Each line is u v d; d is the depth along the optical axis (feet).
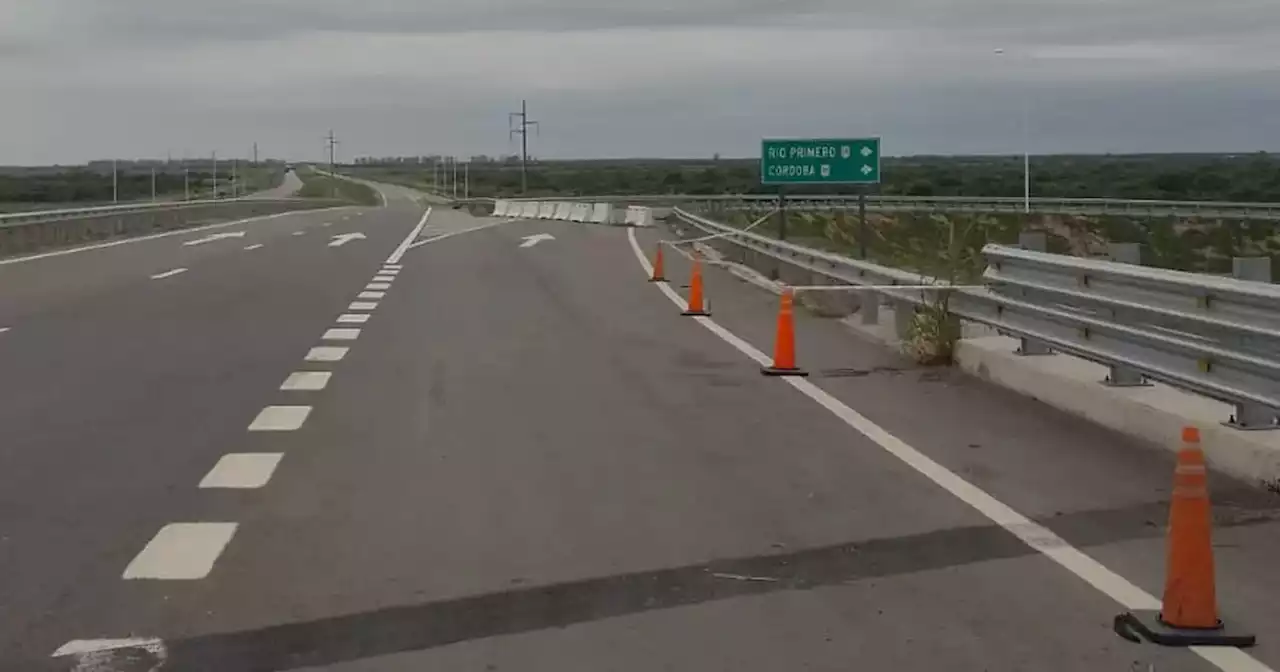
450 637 20.44
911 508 28.66
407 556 24.86
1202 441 32.71
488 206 298.15
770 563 24.50
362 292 82.48
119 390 44.34
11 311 69.97
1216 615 20.51
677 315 70.03
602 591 22.77
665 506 28.81
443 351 54.70
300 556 24.85
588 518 27.76
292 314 69.21
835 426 38.42
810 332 62.34
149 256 116.06
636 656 19.62
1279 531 26.68
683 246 133.18
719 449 35.06
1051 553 25.07
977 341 49.78
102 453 34.22
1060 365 43.34
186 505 28.76
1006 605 21.98
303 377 47.34
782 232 100.63
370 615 21.47
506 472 32.14
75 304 73.92
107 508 28.50
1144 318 37.06
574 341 58.54
